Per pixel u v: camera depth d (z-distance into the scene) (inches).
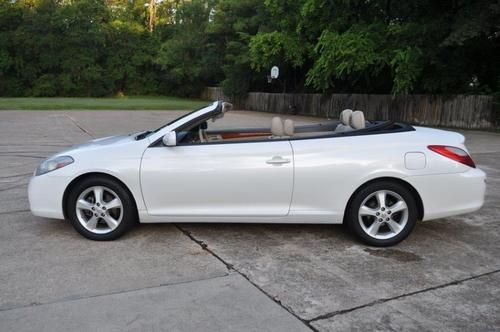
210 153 181.0
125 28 2285.9
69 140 537.0
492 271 158.2
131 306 130.9
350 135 185.8
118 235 184.5
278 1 1067.9
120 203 182.7
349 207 181.9
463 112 801.6
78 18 2133.4
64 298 135.3
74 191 183.2
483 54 801.6
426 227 207.6
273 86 1631.4
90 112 1112.2
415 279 151.3
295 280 149.6
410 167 177.9
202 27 2036.2
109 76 2256.4
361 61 776.9
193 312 128.0
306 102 1279.5
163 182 180.9
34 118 887.1
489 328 121.3
